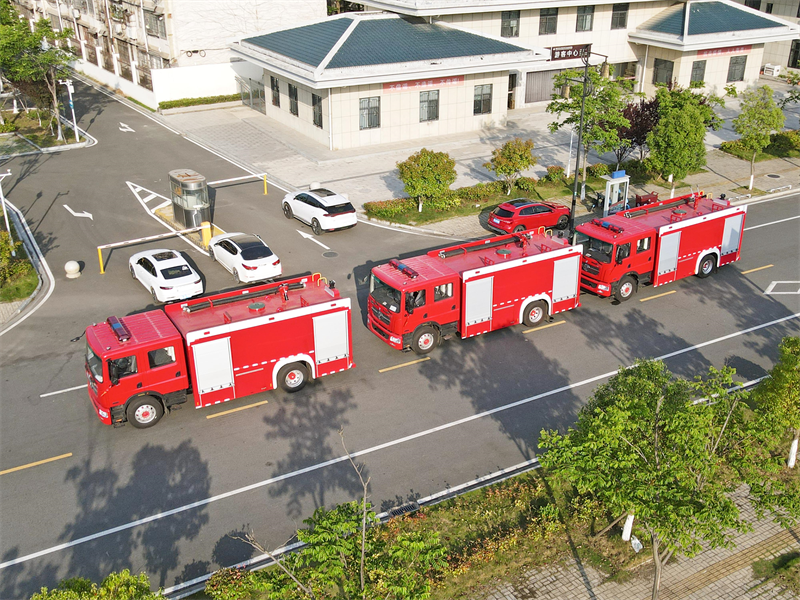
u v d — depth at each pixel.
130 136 44.78
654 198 29.28
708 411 12.70
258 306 19.84
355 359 22.59
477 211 34.03
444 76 42.03
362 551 10.79
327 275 27.75
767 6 61.06
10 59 41.50
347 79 38.97
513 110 50.12
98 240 30.72
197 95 50.66
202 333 18.56
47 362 22.19
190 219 31.17
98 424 19.39
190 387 19.75
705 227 26.61
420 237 31.33
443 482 17.39
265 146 42.75
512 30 49.06
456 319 22.86
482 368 22.08
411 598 10.71
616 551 15.31
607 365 22.22
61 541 15.56
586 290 26.20
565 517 16.17
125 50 54.69
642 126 36.09
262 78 48.38
